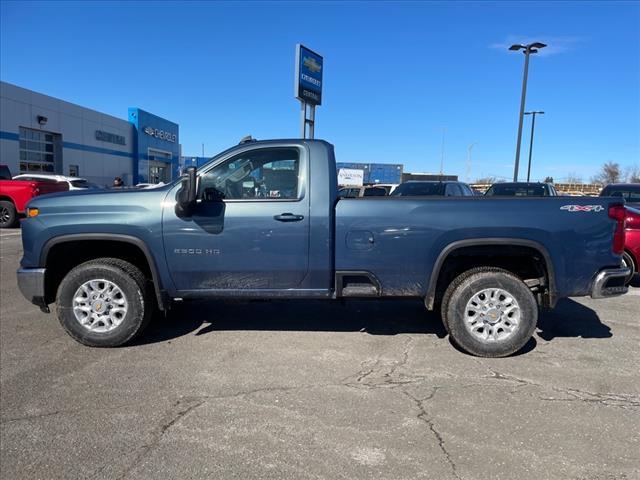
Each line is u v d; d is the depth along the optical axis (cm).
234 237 476
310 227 473
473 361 462
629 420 350
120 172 3819
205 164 486
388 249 473
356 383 412
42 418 353
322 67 2211
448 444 319
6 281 810
